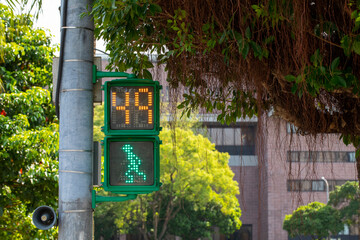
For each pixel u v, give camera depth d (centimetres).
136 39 767
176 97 834
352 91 702
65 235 645
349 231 5859
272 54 728
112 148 637
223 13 681
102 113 5503
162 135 4953
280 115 776
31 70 1689
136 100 641
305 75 643
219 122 849
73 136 658
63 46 675
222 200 5547
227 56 742
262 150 698
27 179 1503
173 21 767
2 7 1586
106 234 6175
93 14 684
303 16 599
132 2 667
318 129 777
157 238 6203
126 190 630
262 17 666
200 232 5969
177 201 5719
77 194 650
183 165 5016
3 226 1641
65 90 668
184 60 745
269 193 7038
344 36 625
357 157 852
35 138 1427
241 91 797
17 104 1521
